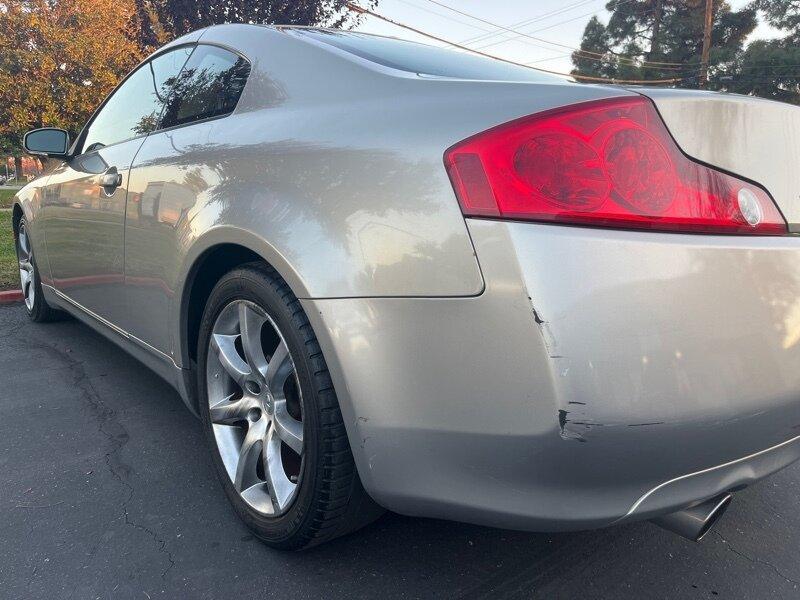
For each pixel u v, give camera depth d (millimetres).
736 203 1461
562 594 1865
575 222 1342
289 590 1841
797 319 1483
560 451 1338
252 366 2000
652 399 1314
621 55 40250
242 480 2053
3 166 55250
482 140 1421
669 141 1423
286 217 1721
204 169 2113
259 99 2143
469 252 1385
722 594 1896
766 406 1447
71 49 18828
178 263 2174
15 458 2553
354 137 1678
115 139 3059
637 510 1419
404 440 1532
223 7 8547
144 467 2510
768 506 2391
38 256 3920
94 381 3385
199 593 1817
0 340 4059
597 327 1293
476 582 1903
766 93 35188
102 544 2021
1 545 2004
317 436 1704
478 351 1384
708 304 1366
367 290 1539
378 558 1995
